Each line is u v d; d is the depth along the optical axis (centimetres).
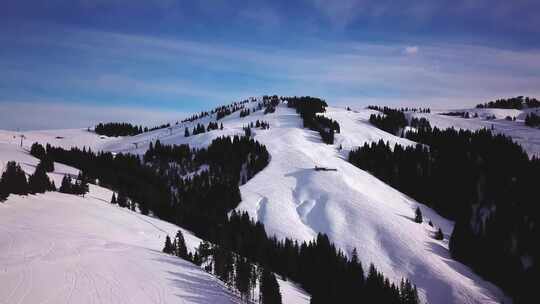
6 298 4016
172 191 16612
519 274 10250
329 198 13962
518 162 18312
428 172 18662
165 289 5091
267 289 6066
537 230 12725
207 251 7831
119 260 5844
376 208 13138
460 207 15688
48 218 8050
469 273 10625
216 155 19400
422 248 11150
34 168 14900
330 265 8794
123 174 16575
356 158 19725
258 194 15038
